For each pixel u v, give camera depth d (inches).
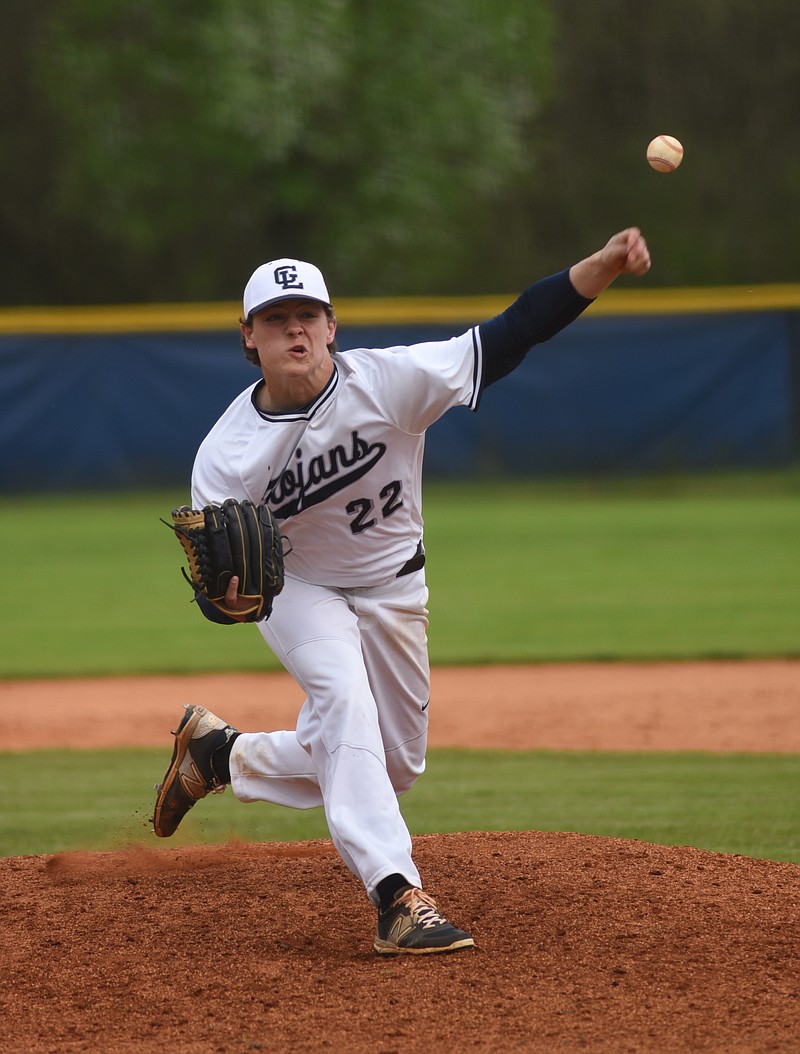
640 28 4126.5
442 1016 417.4
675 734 982.4
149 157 3385.8
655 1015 415.5
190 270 3902.6
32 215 3895.2
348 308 2512.3
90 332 2496.3
